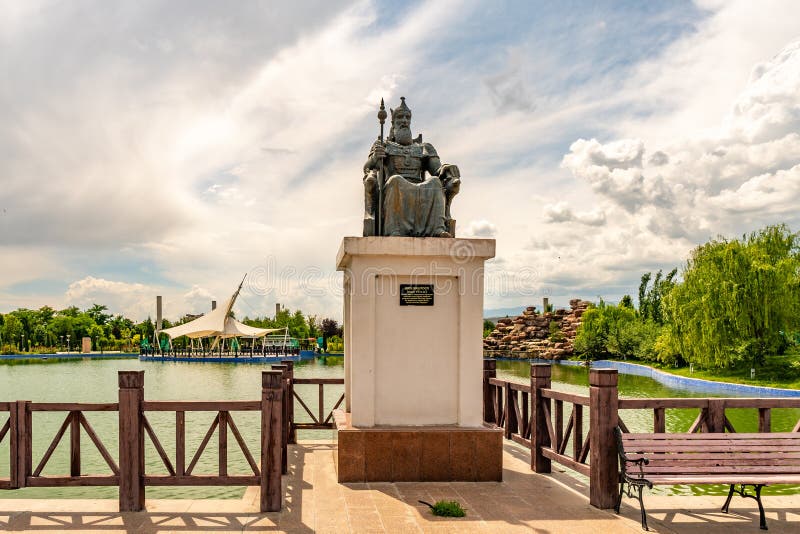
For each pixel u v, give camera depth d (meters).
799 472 5.12
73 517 5.02
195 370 35.00
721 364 25.97
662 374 29.72
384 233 6.67
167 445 10.70
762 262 25.83
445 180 6.93
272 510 5.12
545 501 5.47
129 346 71.69
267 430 5.16
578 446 5.80
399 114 7.35
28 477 5.16
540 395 6.63
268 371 5.20
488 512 5.14
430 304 6.37
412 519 4.95
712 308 25.55
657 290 49.84
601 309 45.72
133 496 5.16
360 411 6.20
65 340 73.94
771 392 21.55
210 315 46.44
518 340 59.44
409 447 6.05
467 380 6.30
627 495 5.20
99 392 22.25
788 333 25.44
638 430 12.62
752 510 5.42
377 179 6.86
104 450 5.25
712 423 5.61
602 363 42.69
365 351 6.22
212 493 8.17
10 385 25.41
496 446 6.09
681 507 5.45
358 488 5.84
